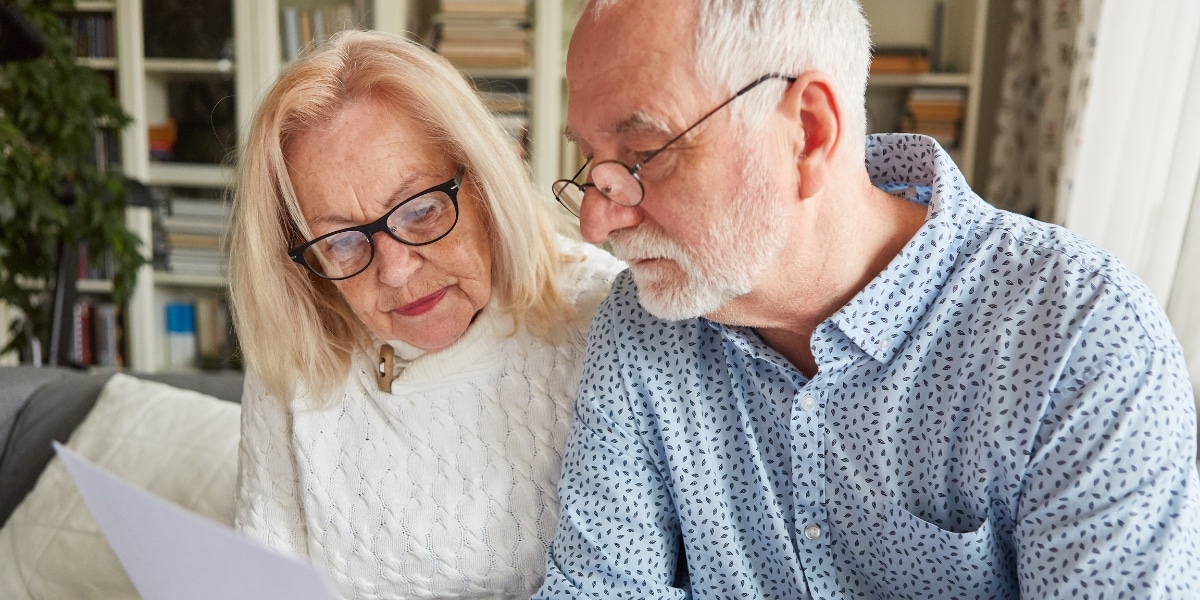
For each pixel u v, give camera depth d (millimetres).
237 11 3324
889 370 949
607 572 1081
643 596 1082
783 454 1037
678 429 1062
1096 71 2189
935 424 936
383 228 1057
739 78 831
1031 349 865
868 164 1090
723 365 1058
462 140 1091
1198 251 1785
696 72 831
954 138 3299
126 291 2930
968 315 918
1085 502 827
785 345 1033
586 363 1132
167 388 1820
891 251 960
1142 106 2045
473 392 1216
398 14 3377
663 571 1102
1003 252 917
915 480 960
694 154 846
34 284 3240
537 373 1219
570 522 1092
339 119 1050
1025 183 3014
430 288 1111
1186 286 1808
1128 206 2080
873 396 959
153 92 3430
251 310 1175
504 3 3387
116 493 782
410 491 1221
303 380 1227
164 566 816
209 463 1632
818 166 865
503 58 3402
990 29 3338
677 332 1069
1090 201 2219
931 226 913
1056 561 844
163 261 3523
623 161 880
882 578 1021
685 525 1081
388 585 1239
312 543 1249
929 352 937
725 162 846
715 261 880
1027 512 875
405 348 1223
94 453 1692
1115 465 813
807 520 1027
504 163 1146
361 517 1227
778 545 1057
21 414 1887
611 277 1318
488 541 1205
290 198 1078
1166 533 800
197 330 3598
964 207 949
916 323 938
